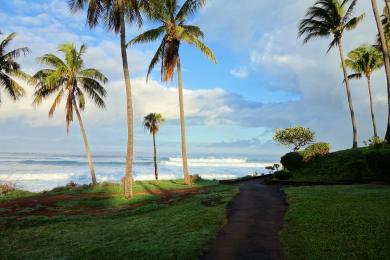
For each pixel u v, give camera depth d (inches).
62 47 1439.5
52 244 474.0
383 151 774.5
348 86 1396.4
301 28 1455.5
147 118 2281.0
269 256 330.3
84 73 1466.5
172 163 4950.8
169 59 1133.1
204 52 1096.8
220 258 331.3
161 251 363.9
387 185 698.2
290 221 450.6
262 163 5319.9
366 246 319.9
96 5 933.2
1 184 1321.4
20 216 727.1
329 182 891.4
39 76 1428.4
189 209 628.4
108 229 527.5
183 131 1302.9
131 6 962.1
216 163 5177.2
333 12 1405.0
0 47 1270.9
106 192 1114.7
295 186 936.9
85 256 379.2
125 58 971.3
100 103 1525.6
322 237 361.4
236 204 636.1
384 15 1400.1
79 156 7204.7
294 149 1535.4
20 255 427.2
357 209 459.5
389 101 949.8
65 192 1173.7
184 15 1168.2
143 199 912.9
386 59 947.3
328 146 1227.2
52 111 1467.8
